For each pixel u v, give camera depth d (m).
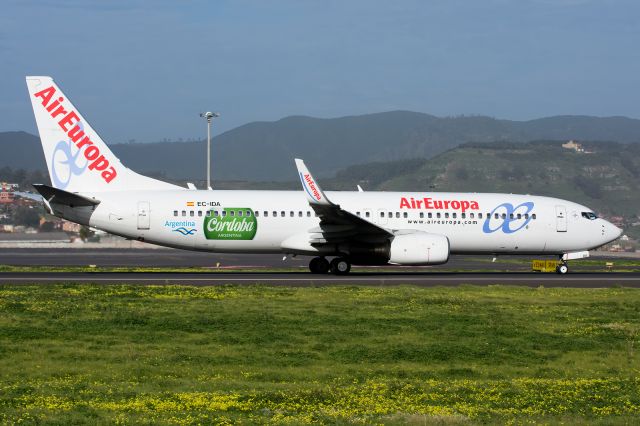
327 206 76.94
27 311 50.88
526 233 89.56
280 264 115.06
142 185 83.44
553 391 32.78
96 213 80.69
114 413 27.80
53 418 26.91
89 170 81.88
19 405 28.83
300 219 82.94
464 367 38.56
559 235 90.50
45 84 80.81
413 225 86.56
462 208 88.00
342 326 47.81
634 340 45.75
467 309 55.72
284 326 47.34
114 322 47.38
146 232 81.44
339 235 81.81
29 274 82.06
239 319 49.06
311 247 82.81
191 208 81.88
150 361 37.75
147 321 47.72
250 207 82.69
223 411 28.38
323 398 30.59
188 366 37.00
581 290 69.62
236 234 82.38
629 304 60.19
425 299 60.09
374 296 61.53
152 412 28.02
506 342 44.34
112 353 39.31
